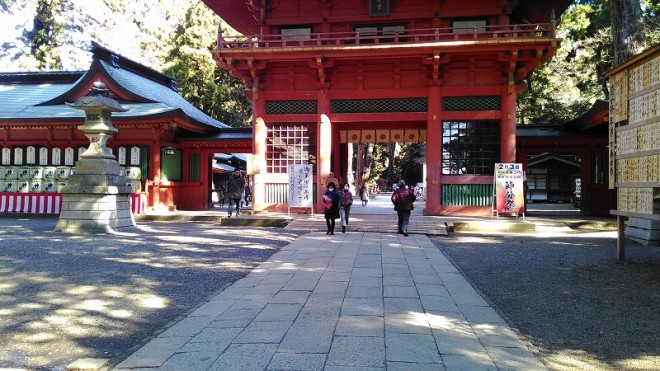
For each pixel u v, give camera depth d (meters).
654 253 11.28
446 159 18.19
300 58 18.12
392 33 19.30
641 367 4.56
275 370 4.29
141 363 4.50
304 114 18.95
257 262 9.89
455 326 5.62
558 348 5.08
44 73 27.19
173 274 8.69
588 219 18.42
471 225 15.55
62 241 12.81
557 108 30.66
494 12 18.52
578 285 7.95
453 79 18.09
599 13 30.27
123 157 21.67
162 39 42.28
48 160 22.61
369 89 18.59
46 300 6.92
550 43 16.36
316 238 13.40
